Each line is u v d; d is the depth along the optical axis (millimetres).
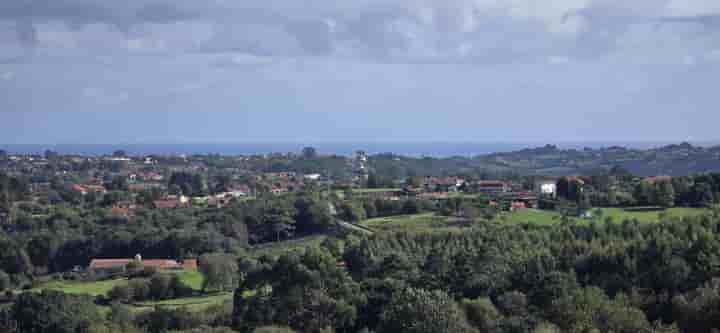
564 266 95688
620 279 88062
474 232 118375
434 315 79250
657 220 117562
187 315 93688
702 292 76500
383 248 114562
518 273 92750
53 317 92688
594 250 95625
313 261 97750
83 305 97250
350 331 89938
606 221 114875
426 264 101750
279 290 93938
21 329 92000
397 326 81750
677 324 76125
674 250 90250
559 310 79188
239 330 90312
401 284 94312
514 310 83500
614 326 74688
